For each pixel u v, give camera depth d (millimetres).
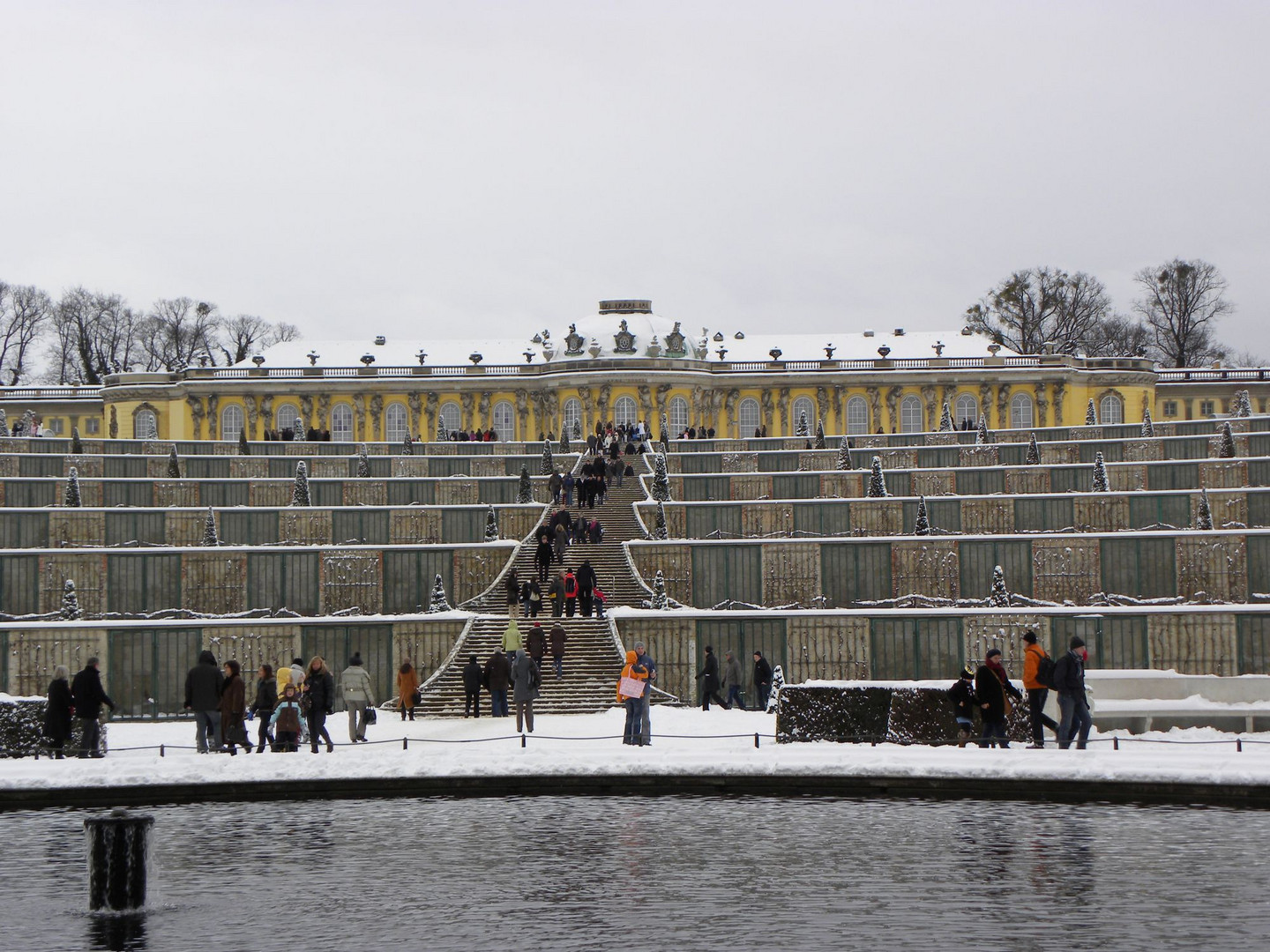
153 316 156125
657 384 130000
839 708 36969
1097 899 23859
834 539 60844
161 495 75688
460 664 50875
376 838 28641
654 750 35188
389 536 71562
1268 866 25578
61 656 49062
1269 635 47938
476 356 134125
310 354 137625
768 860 26562
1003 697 35500
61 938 22766
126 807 31688
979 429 92562
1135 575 58625
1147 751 33625
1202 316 142375
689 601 61656
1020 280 146375
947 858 26531
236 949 22109
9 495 73750
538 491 79250
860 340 139375
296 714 37250
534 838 28484
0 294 149250
